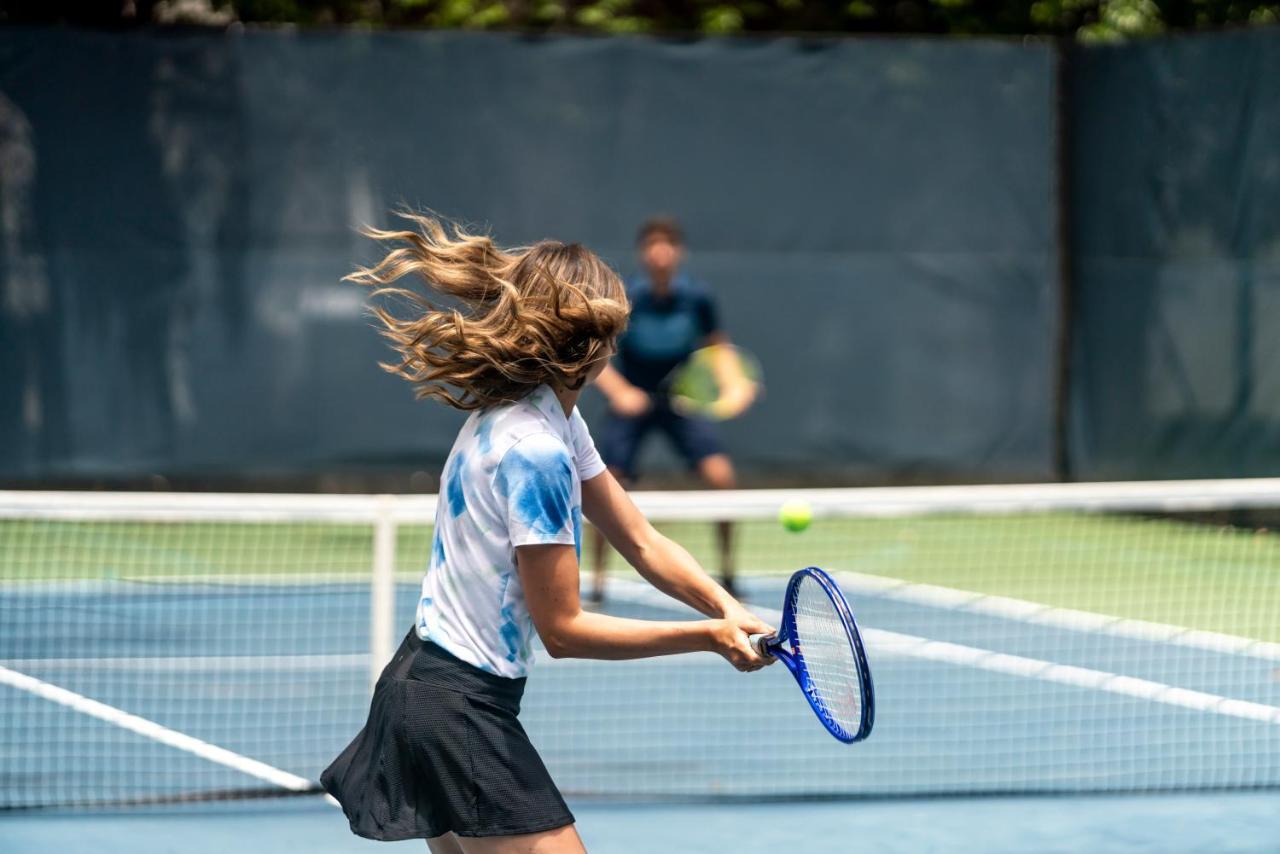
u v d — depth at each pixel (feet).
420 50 80.33
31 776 38.96
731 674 50.37
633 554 22.70
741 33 96.78
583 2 97.66
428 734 20.01
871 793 37.55
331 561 69.77
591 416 79.92
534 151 81.25
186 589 63.67
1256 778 39.04
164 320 79.20
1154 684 49.39
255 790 37.14
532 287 20.70
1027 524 81.51
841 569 70.28
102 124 78.48
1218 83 77.51
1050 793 37.58
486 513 20.13
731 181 82.74
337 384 80.23
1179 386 79.92
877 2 99.04
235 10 91.25
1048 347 86.07
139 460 79.20
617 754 41.14
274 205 79.71
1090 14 98.07
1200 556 72.59
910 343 84.64
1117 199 83.20
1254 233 75.87
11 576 66.44
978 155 84.84
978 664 52.26
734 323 83.10
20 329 78.23
